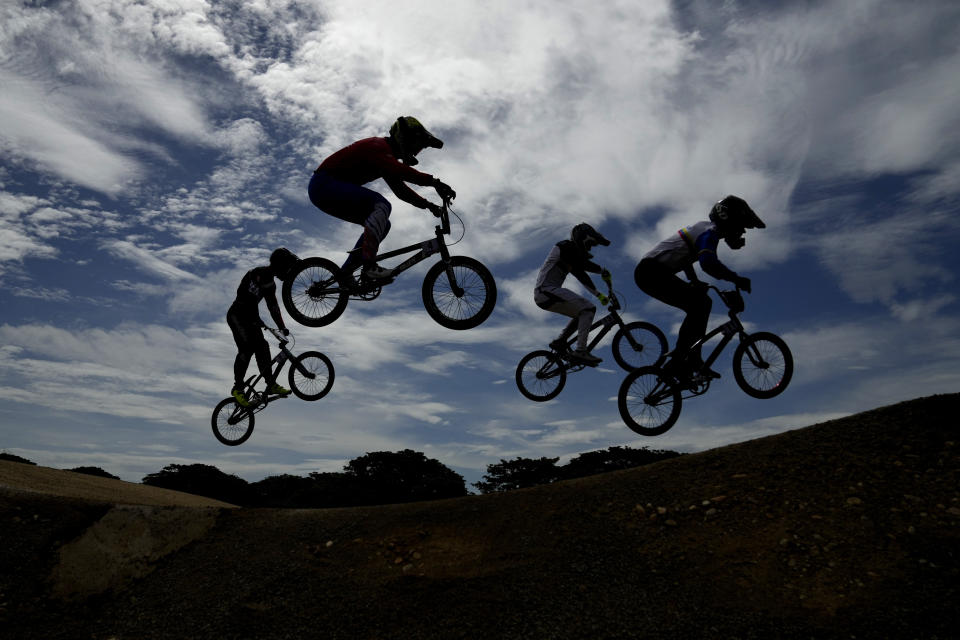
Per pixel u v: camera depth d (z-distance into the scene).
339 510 6.27
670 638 3.79
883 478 5.01
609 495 5.61
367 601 4.53
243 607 4.64
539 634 3.94
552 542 4.98
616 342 7.01
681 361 6.05
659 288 6.14
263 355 7.82
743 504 5.05
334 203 5.66
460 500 6.09
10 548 5.48
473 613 4.22
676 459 6.19
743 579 4.25
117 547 5.64
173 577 5.27
